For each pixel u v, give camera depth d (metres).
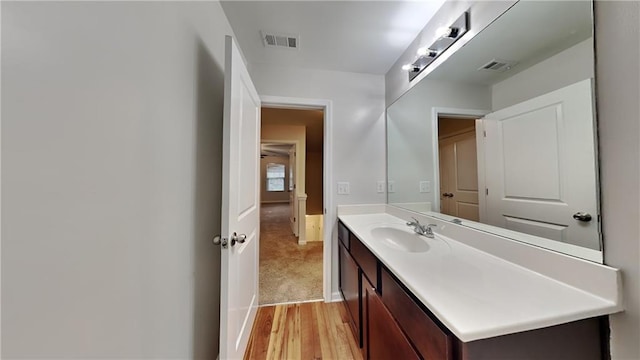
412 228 1.58
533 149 0.93
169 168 0.81
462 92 1.30
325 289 2.08
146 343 0.67
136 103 0.62
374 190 2.18
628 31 0.60
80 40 0.46
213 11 1.22
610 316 0.64
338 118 2.12
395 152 2.04
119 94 0.56
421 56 1.57
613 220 0.64
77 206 0.46
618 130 0.63
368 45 1.74
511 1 0.98
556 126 0.84
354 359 1.38
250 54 1.85
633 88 0.59
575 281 0.71
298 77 2.05
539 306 0.62
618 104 0.63
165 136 0.78
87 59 0.48
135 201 0.62
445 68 1.40
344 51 1.82
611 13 0.64
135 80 0.62
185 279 0.94
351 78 2.15
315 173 5.45
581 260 0.70
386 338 0.96
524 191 0.97
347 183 2.13
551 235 0.84
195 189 1.03
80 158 0.46
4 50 0.35
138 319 0.64
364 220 1.87
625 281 0.61
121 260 0.57
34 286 0.39
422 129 1.65
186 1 0.93
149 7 0.68
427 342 0.67
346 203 2.13
